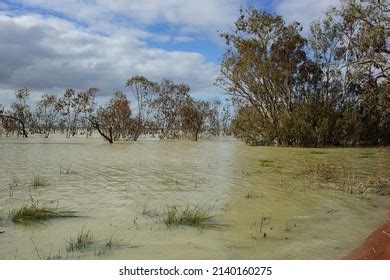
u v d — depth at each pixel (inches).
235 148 1396.4
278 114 1592.0
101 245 282.5
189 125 2132.1
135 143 1694.1
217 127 2746.1
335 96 1611.7
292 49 1553.9
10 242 288.2
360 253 265.3
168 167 751.7
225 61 1620.3
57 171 671.8
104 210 384.5
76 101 2311.8
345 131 1539.1
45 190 487.5
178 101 2229.3
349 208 405.4
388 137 1609.3
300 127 1513.3
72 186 518.6
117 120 1987.0
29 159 885.8
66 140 1860.2
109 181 565.0
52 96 2354.8
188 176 625.3
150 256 262.2
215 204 417.4
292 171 695.7
